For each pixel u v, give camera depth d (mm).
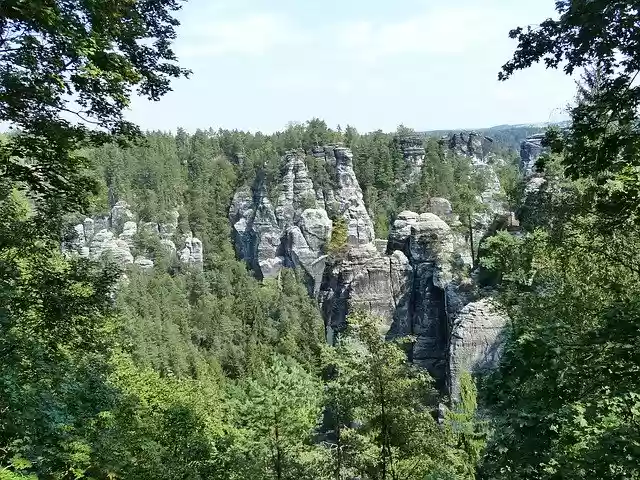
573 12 8273
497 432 16578
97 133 15008
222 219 129500
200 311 100000
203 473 24094
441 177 104562
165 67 15141
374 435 23812
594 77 9609
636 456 8945
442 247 80688
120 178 126062
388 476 24078
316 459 26844
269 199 122188
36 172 15344
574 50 8875
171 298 100938
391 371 21797
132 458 22484
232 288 112500
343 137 133125
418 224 84875
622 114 8992
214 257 122812
